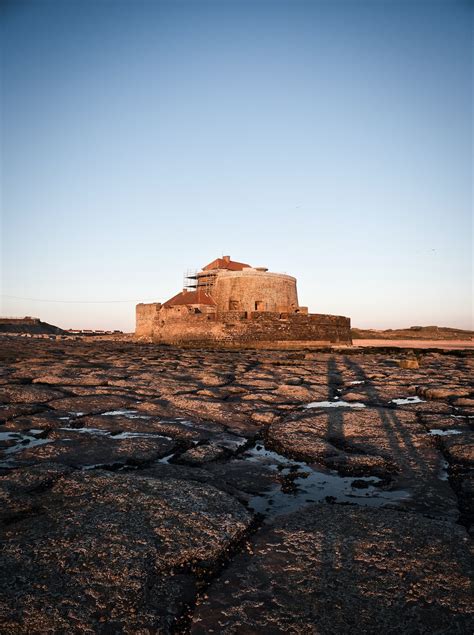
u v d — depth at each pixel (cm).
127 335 5062
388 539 266
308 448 472
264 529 284
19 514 292
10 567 227
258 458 448
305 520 296
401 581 222
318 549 255
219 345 3519
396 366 1609
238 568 235
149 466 416
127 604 201
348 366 1595
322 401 795
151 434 536
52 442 489
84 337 5178
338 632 187
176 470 404
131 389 877
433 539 266
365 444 493
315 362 1806
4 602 199
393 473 404
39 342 3841
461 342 5953
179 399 760
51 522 279
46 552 242
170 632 186
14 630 182
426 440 510
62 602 200
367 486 373
